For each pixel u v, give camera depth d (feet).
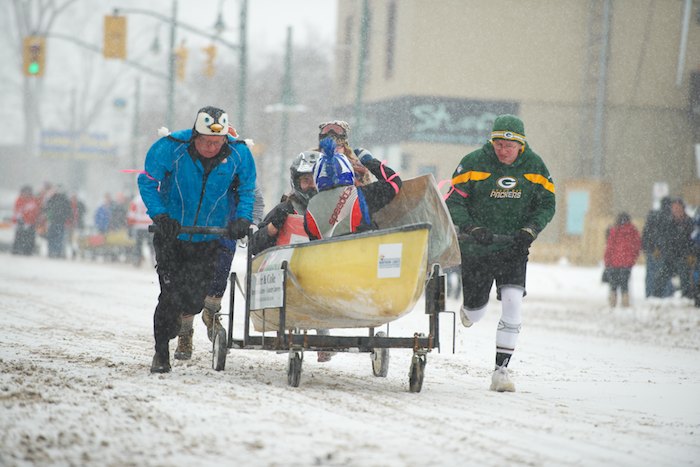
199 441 59.26
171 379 83.71
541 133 485.97
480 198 89.04
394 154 499.10
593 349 132.77
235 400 73.51
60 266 301.84
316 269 81.51
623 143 479.41
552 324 175.01
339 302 80.74
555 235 475.31
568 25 485.56
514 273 88.02
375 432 63.77
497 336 88.17
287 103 403.13
